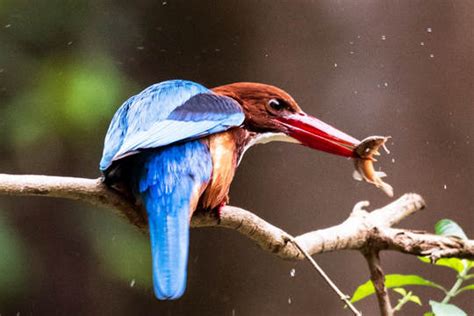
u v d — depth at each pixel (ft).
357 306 41.01
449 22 40.86
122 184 20.71
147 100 21.54
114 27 41.57
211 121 21.54
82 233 41.93
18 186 19.42
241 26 41.55
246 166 40.81
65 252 42.16
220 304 41.73
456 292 22.74
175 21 42.19
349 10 40.83
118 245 40.52
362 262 40.83
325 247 22.97
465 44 40.78
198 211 21.56
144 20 42.09
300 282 41.27
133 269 39.96
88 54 40.37
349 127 40.63
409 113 40.63
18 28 40.11
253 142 24.62
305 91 40.88
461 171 40.47
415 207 25.86
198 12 42.01
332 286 20.76
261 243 22.02
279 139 24.79
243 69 41.68
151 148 20.47
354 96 40.73
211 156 21.56
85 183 20.25
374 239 23.40
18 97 38.88
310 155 40.83
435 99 40.68
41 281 41.75
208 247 41.91
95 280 42.37
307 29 41.06
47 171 41.14
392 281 23.47
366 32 40.91
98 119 38.22
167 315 42.27
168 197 20.06
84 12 41.06
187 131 20.97
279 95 24.75
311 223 40.65
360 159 24.31
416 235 23.36
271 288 41.37
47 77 38.88
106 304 42.45
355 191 40.63
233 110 22.33
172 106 21.49
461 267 23.09
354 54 40.93
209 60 41.98
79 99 37.96
